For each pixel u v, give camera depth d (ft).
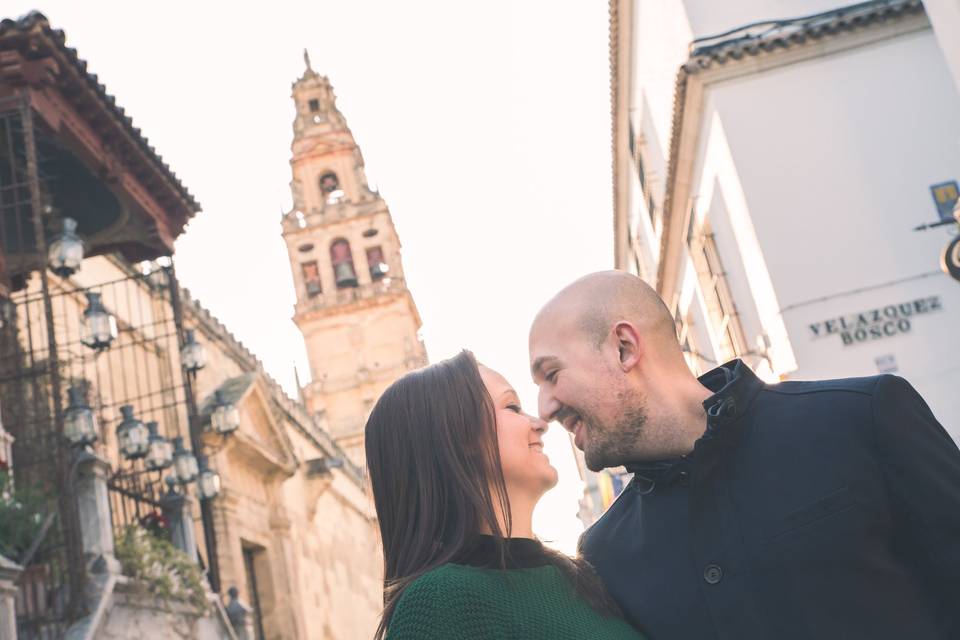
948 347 49.85
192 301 72.02
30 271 45.37
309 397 175.94
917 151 52.49
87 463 36.17
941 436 8.57
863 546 8.16
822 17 54.03
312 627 82.43
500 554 8.07
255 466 74.84
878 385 8.55
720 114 53.72
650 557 9.07
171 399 64.59
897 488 8.23
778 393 9.04
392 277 180.04
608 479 118.11
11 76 36.58
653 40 66.23
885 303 50.72
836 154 52.85
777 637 8.22
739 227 55.16
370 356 176.24
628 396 9.27
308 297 182.19
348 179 187.11
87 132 40.86
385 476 8.70
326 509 98.48
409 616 7.62
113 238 48.44
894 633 7.99
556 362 9.50
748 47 53.67
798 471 8.46
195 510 62.39
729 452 8.78
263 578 73.77
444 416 8.48
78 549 33.81
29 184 36.32
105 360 56.70
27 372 38.52
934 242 51.24
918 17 53.36
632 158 86.89
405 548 8.45
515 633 7.72
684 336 84.89
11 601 27.22
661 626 8.76
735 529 8.55
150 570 38.50
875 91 53.36
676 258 75.87
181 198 48.83
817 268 51.60
